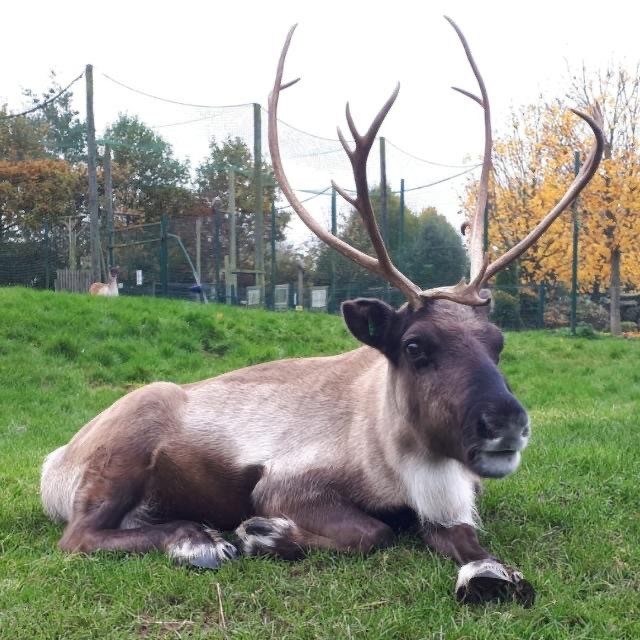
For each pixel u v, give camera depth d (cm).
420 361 172
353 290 1085
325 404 205
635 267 1184
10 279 1238
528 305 1065
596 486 233
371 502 191
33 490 252
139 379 554
